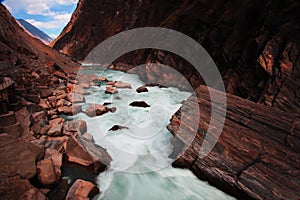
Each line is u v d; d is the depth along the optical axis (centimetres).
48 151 483
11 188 331
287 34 799
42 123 602
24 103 656
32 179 390
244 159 436
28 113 605
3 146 400
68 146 492
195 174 488
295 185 355
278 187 366
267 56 823
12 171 366
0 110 498
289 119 448
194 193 441
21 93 741
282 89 721
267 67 817
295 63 725
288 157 394
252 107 527
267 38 893
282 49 796
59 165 442
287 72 733
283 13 841
